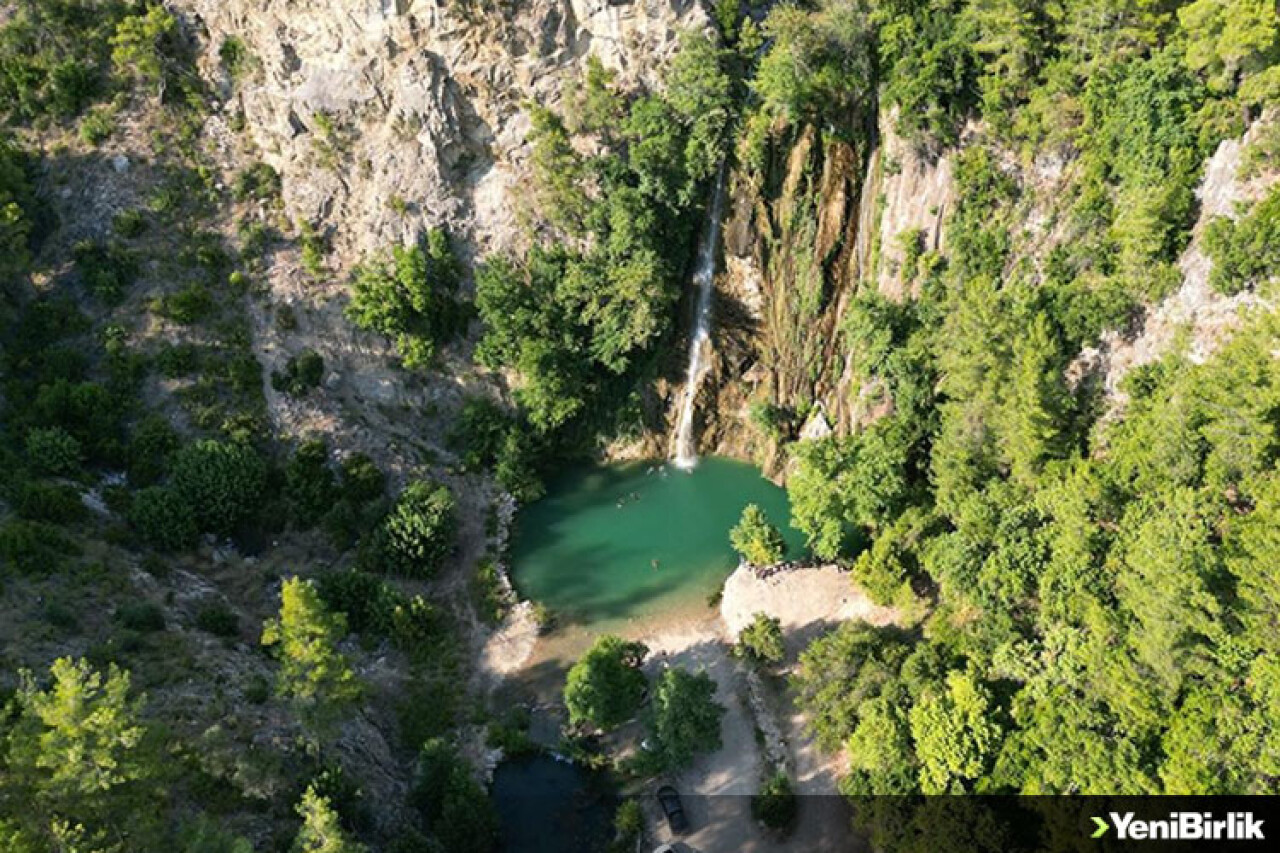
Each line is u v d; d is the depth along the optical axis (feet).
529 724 225.97
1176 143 211.20
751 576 255.29
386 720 223.71
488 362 291.79
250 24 294.25
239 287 286.46
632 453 302.86
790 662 232.53
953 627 212.02
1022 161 239.30
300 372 276.21
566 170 285.23
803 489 246.47
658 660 239.71
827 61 260.21
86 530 233.96
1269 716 161.79
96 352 274.36
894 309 254.88
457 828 190.49
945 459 228.84
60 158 294.46
